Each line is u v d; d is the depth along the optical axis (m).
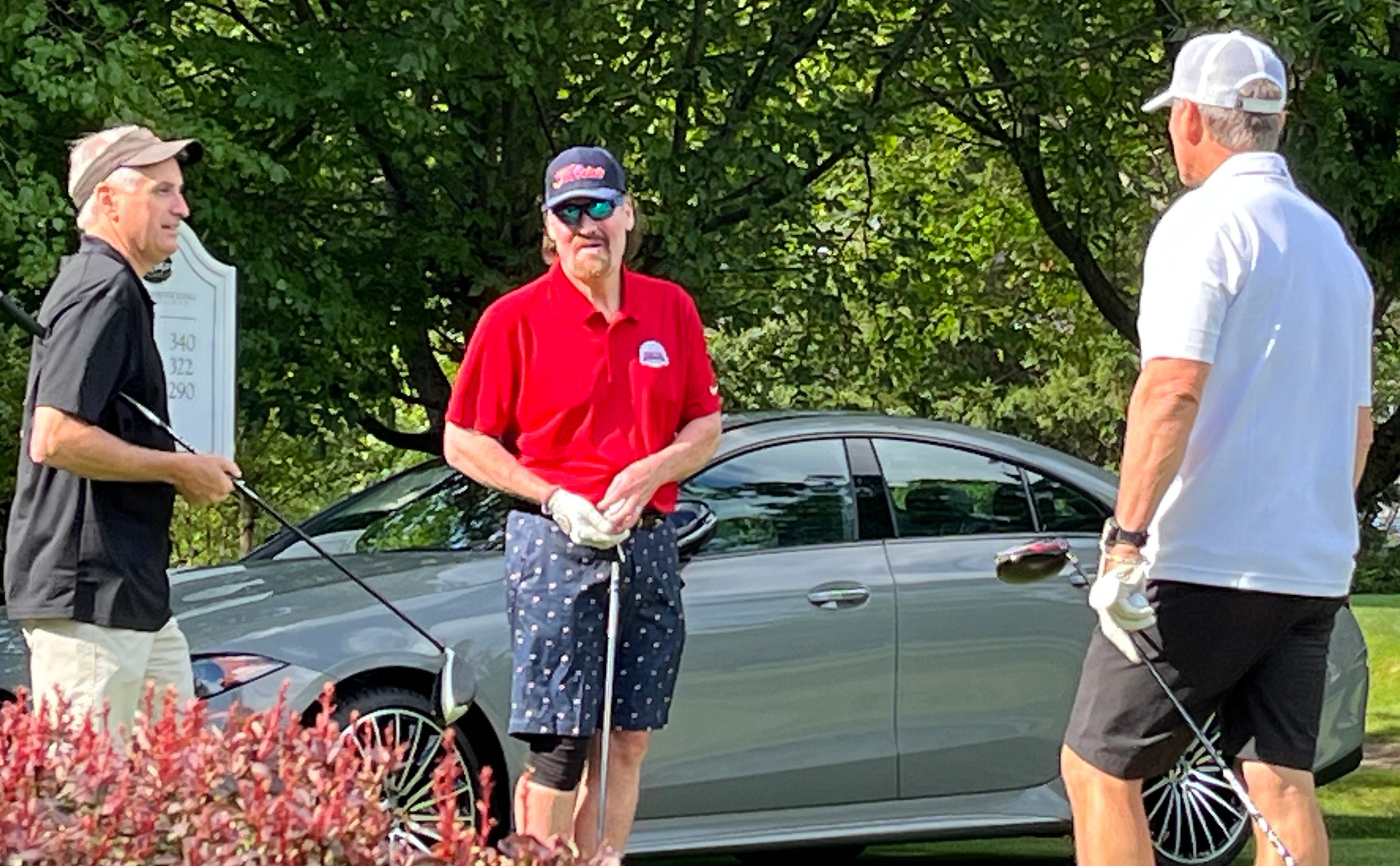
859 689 6.43
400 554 6.46
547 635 4.46
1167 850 6.93
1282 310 4.06
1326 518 4.13
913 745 6.52
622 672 4.55
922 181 15.76
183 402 6.71
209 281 6.79
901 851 8.18
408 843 2.86
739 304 11.23
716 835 6.20
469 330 10.83
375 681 5.80
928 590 6.58
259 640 5.70
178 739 2.74
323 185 10.62
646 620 4.56
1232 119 4.18
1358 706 7.28
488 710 5.90
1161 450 3.96
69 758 2.75
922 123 14.32
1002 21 11.27
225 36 10.76
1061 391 27.95
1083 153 12.77
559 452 4.52
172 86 9.85
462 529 6.65
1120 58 12.47
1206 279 4.00
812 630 6.38
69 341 4.31
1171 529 4.09
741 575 6.35
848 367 12.93
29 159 8.05
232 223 9.23
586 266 4.48
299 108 9.45
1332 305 4.13
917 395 14.20
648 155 9.86
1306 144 11.91
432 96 9.95
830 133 10.76
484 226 10.09
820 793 6.38
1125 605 3.96
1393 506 31.20
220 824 2.52
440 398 11.41
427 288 10.34
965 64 12.76
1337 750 7.19
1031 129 13.34
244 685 5.57
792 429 6.72
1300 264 4.09
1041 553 4.48
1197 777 6.98
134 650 4.43
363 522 6.93
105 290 4.36
